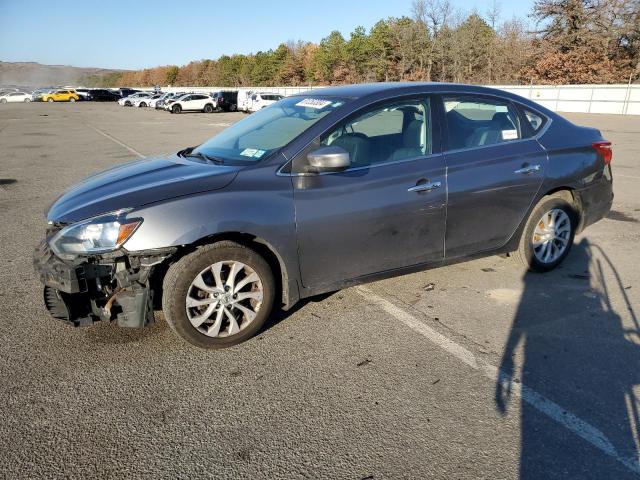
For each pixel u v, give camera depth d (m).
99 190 3.38
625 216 6.62
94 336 3.52
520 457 2.36
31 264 4.97
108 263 3.09
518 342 3.40
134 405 2.77
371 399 2.81
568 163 4.44
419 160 3.78
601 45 41.81
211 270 3.21
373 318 3.77
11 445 2.46
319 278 3.54
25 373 3.07
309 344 3.40
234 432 2.55
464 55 55.09
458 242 4.02
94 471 2.29
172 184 3.22
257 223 3.20
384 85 4.00
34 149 15.05
